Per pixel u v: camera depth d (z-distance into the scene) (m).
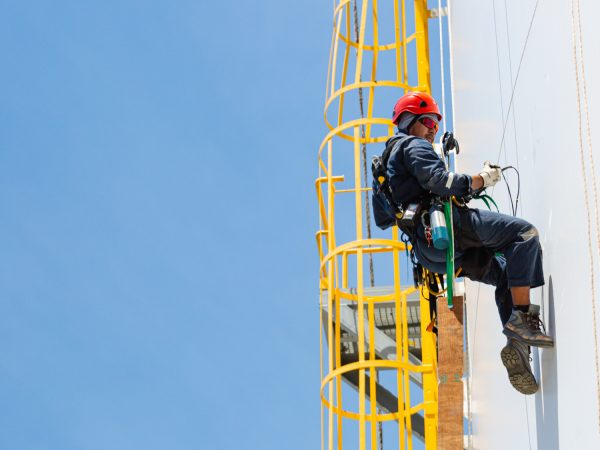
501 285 6.82
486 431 10.47
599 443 4.93
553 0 6.14
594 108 5.16
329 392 11.95
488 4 9.62
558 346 5.95
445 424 8.13
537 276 6.33
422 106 7.44
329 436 11.78
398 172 7.02
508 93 8.14
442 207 6.79
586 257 5.27
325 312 14.09
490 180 6.82
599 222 5.04
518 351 6.30
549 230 6.31
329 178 12.71
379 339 14.19
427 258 7.00
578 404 5.38
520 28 7.46
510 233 6.52
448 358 8.20
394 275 12.45
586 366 5.24
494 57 9.11
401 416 11.86
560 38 5.93
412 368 12.00
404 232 7.14
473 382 12.20
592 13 5.21
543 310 6.49
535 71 6.79
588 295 5.22
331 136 12.84
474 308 11.77
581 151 5.39
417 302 14.06
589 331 5.19
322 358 12.83
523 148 7.34
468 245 6.77
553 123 6.16
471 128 11.62
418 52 13.99
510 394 8.18
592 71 5.21
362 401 11.67
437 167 6.77
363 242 12.20
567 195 5.74
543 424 6.38
